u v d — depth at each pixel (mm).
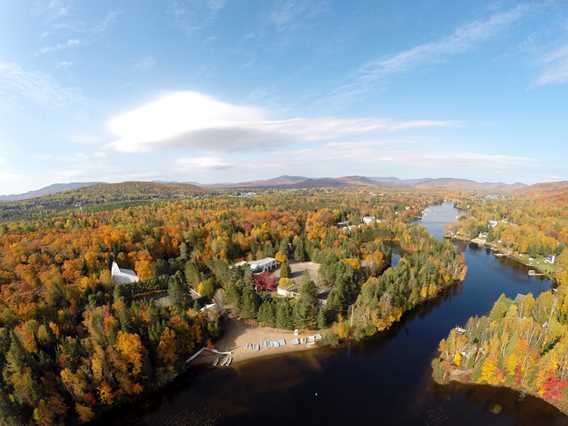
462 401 70125
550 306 94875
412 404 69438
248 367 81938
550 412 67125
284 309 96750
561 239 193875
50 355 70812
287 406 69000
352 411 67375
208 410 68125
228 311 105250
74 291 96562
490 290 136750
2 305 84812
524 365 72438
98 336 72312
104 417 66188
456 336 82438
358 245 171000
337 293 104812
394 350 89688
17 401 58625
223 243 147375
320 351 88438
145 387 72500
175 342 79562
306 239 171000
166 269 126000
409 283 116312
